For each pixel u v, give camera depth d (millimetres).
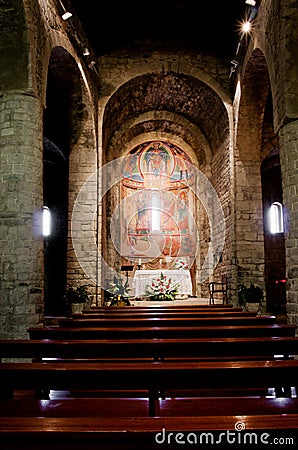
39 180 8445
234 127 13633
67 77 11992
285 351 4500
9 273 7973
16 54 8273
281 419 2359
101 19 13219
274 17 9039
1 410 3322
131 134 18609
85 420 2391
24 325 7887
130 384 3201
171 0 12500
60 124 14188
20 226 8086
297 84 8414
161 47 14469
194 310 8773
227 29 13508
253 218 13148
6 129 8305
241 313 7484
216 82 14227
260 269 12969
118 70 14336
